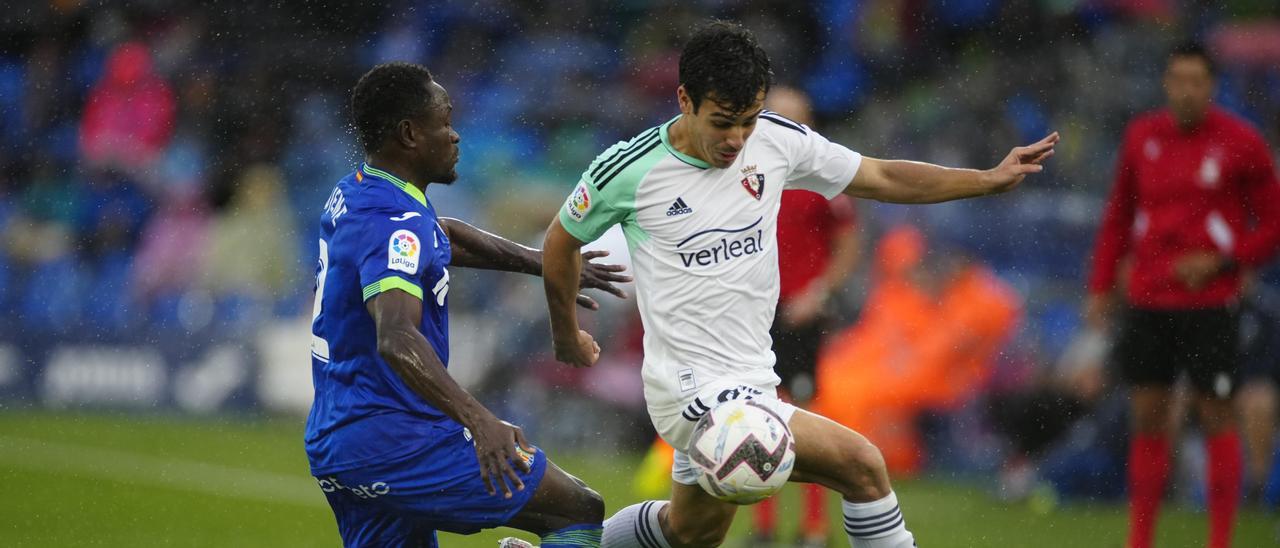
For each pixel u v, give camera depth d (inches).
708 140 540.1
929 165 602.5
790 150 578.2
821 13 1877.5
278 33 2084.2
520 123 1904.5
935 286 1289.4
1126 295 908.6
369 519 587.2
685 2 1948.8
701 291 567.2
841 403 1257.4
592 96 1914.4
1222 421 871.7
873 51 1827.0
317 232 1855.3
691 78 531.2
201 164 1984.5
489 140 1882.4
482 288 1569.9
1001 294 1283.2
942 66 1793.8
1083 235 1429.6
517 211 1755.7
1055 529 1006.4
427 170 569.0
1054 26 1750.7
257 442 1454.2
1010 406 1192.8
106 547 902.4
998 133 1685.5
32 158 2112.5
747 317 574.6
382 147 561.9
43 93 2164.1
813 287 925.8
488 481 507.2
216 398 1679.4
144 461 1311.5
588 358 634.8
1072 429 1168.8
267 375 1660.9
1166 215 891.4
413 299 525.3
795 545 923.4
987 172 597.3
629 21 1979.6
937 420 1269.7
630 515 647.1
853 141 1768.0
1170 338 880.9
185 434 1508.4
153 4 2151.8
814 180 593.0
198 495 1125.7
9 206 2010.3
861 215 1427.2
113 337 1748.3
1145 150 906.1
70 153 2085.4
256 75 2058.3
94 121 2059.5
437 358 516.1
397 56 2036.2
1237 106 1635.1
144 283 1785.2
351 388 553.6
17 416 1654.8
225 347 1691.7
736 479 539.5
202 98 2047.2
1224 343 874.1
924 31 1818.4
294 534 964.0
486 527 568.7
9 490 1123.3
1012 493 1146.7
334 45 2070.6
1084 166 1608.0
